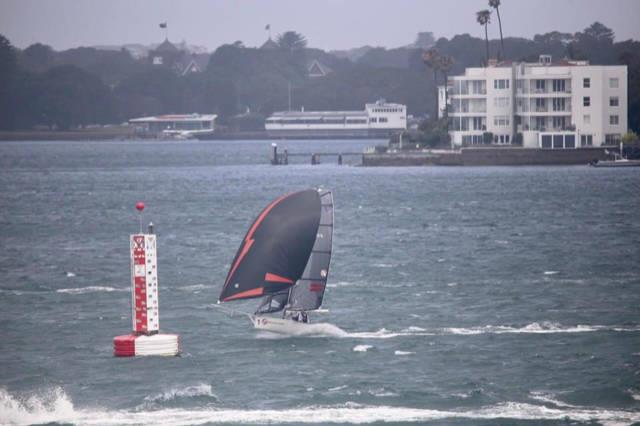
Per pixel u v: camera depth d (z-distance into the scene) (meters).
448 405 178.25
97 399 183.25
